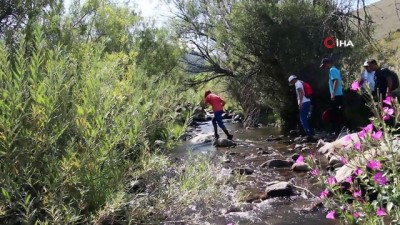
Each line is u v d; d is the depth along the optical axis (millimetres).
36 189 3316
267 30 12391
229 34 13656
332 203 3211
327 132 11531
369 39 11984
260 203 5262
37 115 3062
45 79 3170
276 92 13469
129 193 3762
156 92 4781
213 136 11898
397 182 2701
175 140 4039
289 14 12414
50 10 7223
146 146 3686
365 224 2701
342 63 12555
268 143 10586
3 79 3281
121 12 11492
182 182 3668
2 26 6324
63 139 3402
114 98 3625
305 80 12438
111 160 3348
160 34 14359
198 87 16922
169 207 3600
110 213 3266
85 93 3387
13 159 3031
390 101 2912
